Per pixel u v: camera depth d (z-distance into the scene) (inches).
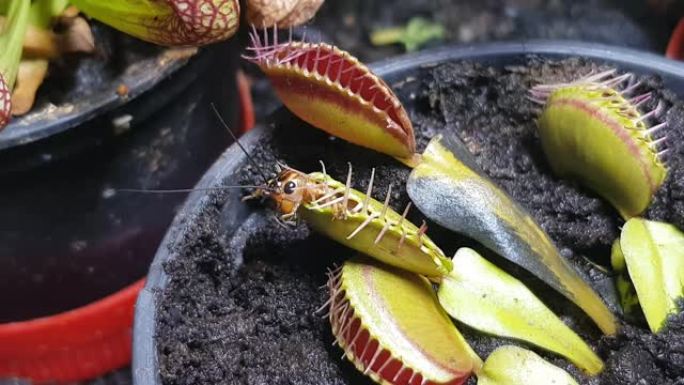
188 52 5.5
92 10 4.8
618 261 4.6
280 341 4.4
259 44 4.9
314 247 4.8
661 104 5.1
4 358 6.2
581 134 4.5
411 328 3.9
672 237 4.5
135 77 5.4
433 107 5.3
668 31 8.9
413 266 4.1
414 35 9.1
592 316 4.4
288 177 4.1
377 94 4.5
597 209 4.9
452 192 4.4
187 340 4.2
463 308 4.2
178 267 4.4
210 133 6.3
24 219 5.5
